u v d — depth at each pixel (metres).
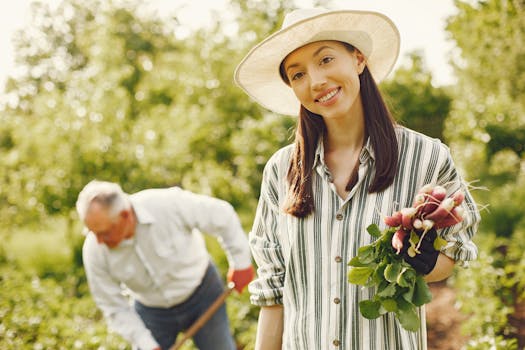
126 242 4.40
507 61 10.83
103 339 6.24
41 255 13.70
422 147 2.19
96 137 11.33
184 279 4.64
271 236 2.46
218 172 11.05
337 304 2.19
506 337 6.51
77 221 13.02
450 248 2.18
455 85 15.20
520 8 10.21
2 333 6.45
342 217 2.20
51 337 6.56
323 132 2.33
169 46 16.25
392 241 2.01
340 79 2.20
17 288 8.27
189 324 4.82
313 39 2.21
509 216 11.57
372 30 2.30
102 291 4.59
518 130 13.70
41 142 11.30
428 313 8.09
